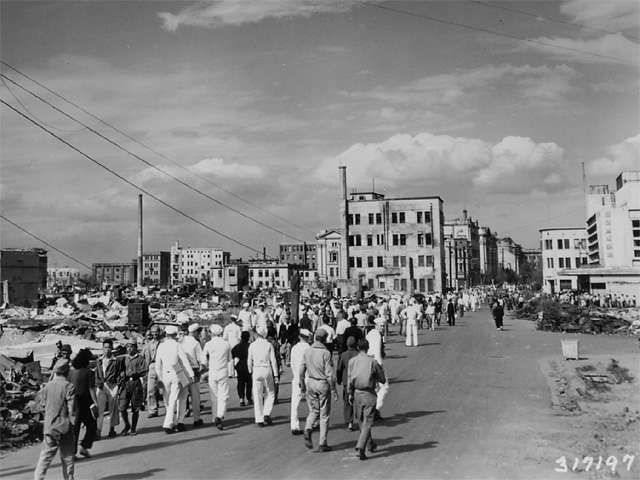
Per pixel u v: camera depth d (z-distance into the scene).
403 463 10.16
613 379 18.84
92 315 46.03
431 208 95.94
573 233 110.19
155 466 10.35
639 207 79.19
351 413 12.77
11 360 18.48
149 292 86.44
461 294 67.19
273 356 13.64
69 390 9.38
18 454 11.84
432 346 30.88
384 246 96.56
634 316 45.97
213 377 13.39
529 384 18.83
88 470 10.21
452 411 14.68
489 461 10.25
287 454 10.91
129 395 12.93
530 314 53.34
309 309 28.34
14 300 69.06
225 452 11.17
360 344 10.88
